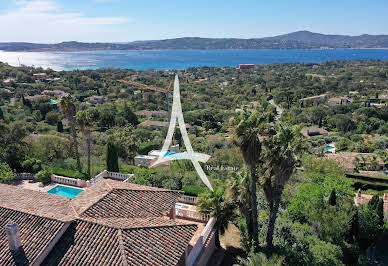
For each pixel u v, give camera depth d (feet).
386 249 82.79
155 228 47.21
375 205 89.51
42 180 94.99
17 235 42.19
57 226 45.09
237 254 65.36
